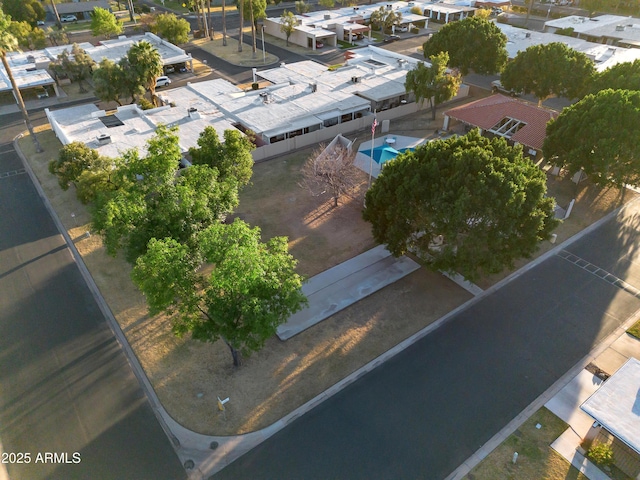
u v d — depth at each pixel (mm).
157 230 26188
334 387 25844
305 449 22828
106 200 29594
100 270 33906
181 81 69688
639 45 77312
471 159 28500
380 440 23250
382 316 30516
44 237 37469
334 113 54469
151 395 25281
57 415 24281
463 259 28734
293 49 85062
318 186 43125
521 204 27922
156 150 27984
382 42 89062
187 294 22703
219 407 24500
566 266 35031
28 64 69062
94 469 21969
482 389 25875
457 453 22734
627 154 37062
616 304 31641
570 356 27891
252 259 21266
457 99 64812
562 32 84625
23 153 50250
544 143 42250
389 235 31469
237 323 22969
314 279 33375
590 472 21859
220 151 34719
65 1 107125
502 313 30844
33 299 31438
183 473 21812
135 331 29047
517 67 58125
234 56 80875
